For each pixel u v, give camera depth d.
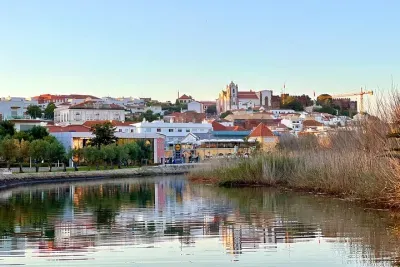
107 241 28.66
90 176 107.44
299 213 39.28
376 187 43.00
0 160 112.62
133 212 42.06
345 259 23.48
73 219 37.97
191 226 33.75
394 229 30.81
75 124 172.50
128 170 117.69
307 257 24.09
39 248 26.94
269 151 78.44
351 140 56.59
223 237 29.50
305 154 66.75
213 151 151.38
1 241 28.86
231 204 47.06
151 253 25.53
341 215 37.47
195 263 23.50
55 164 123.69
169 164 140.88
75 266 23.19
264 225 33.59
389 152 41.09
